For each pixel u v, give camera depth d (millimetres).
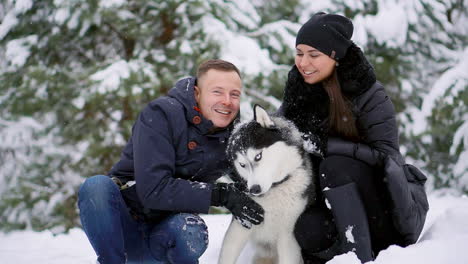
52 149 7352
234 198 2459
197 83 2627
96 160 7289
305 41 2721
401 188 2359
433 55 9250
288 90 2912
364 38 8258
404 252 2215
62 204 7160
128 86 6457
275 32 7332
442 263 2049
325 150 2639
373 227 2596
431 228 2537
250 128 2752
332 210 2449
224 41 6695
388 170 2361
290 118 2975
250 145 2672
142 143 2447
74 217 7316
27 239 3945
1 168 7621
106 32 7289
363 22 8391
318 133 2773
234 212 2477
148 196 2406
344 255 2318
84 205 2391
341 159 2525
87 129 7293
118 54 7621
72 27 6824
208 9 6934
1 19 8062
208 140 2607
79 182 7285
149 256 2611
